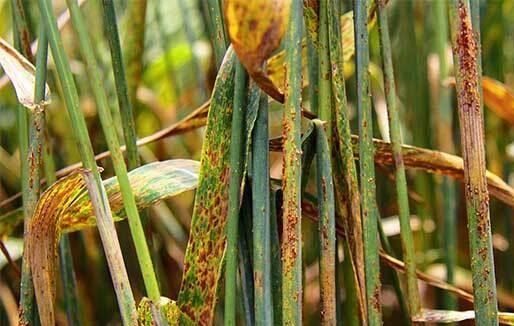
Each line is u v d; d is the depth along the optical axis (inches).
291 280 11.1
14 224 15.2
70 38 22.9
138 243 11.0
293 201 10.9
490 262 11.9
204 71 20.9
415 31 20.1
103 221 10.9
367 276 12.0
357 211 12.0
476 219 11.8
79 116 10.7
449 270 17.9
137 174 12.3
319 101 11.9
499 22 20.3
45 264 12.1
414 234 21.1
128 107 13.8
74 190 11.9
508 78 23.1
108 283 21.5
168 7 23.9
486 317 11.9
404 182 12.7
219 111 11.6
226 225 11.8
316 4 11.7
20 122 12.7
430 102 20.2
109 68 21.7
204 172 11.7
